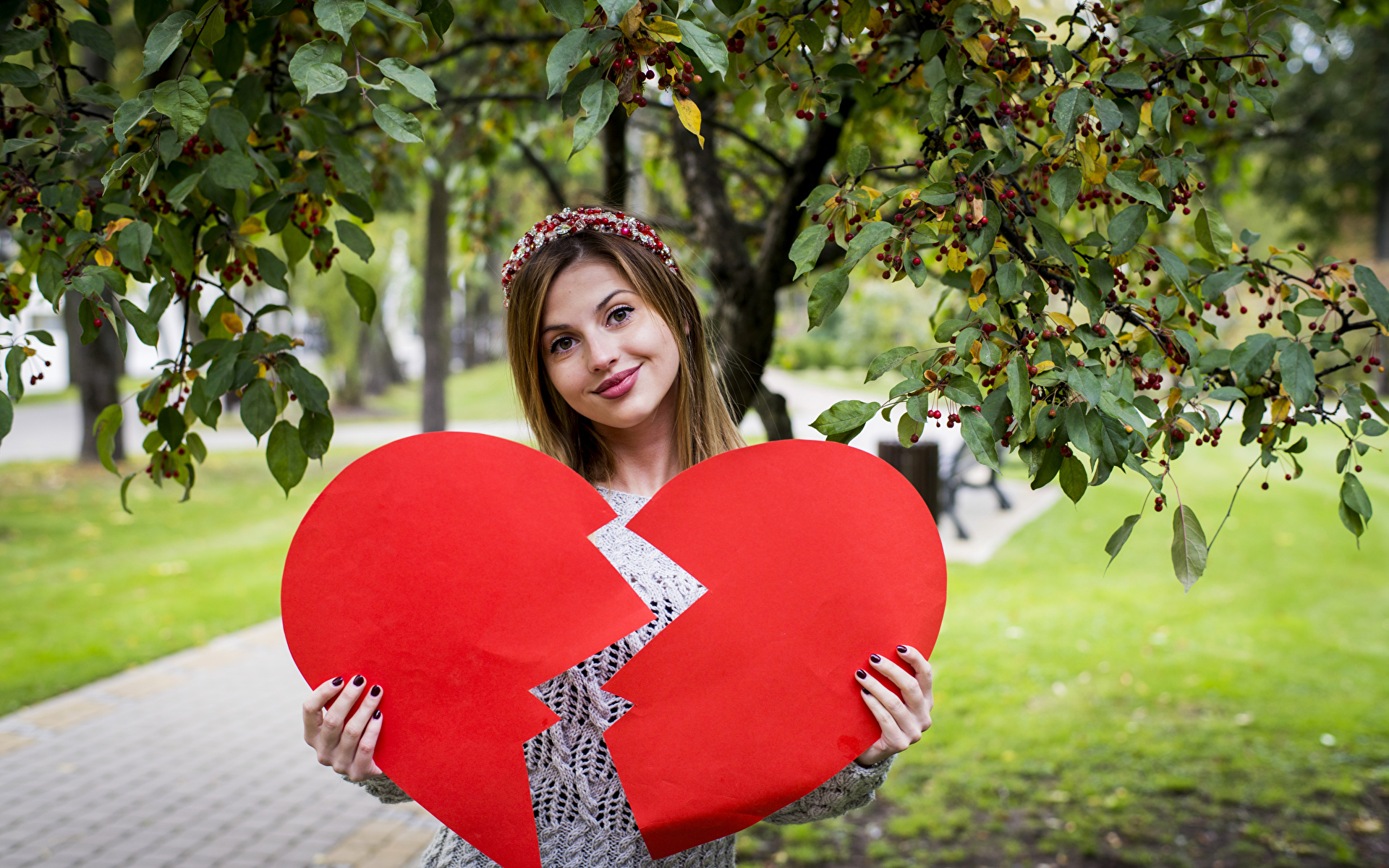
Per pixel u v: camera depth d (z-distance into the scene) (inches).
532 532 49.0
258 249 55.1
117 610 241.4
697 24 41.6
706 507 50.4
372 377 1019.9
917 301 546.0
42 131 52.2
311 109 55.8
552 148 170.2
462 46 113.8
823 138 89.4
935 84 52.7
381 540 47.8
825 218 47.8
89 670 197.8
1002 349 45.3
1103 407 42.4
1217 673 184.2
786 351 144.9
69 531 345.4
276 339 54.1
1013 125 49.2
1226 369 51.7
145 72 40.8
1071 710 169.6
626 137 98.1
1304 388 46.6
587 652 48.1
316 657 47.0
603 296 53.4
